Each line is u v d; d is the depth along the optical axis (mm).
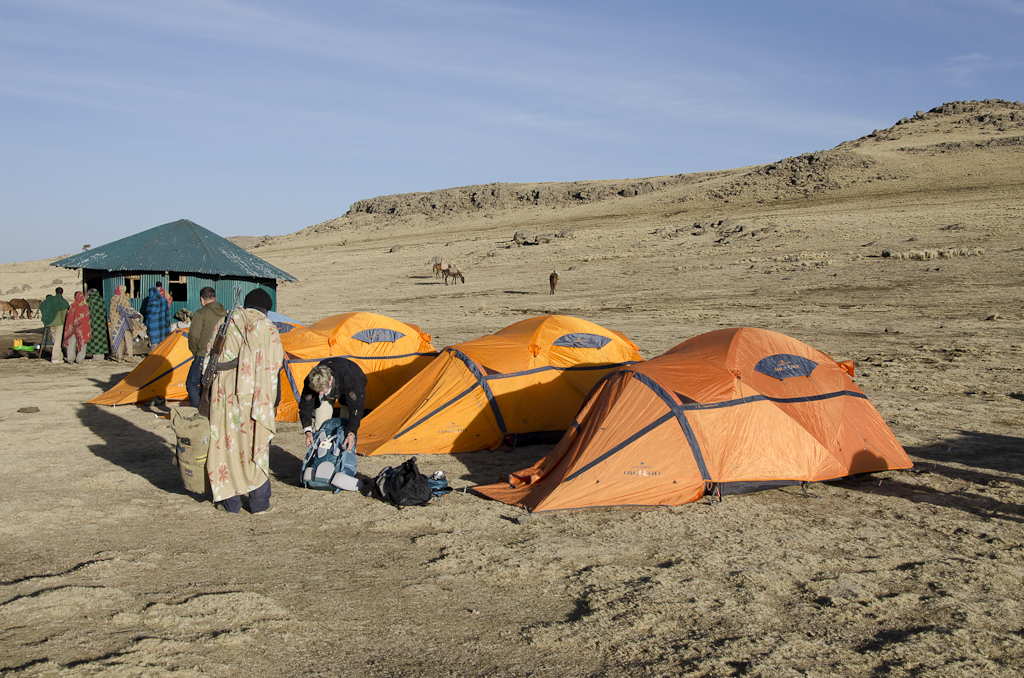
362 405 6836
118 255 18234
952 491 6684
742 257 41500
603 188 121375
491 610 4312
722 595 4500
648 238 57156
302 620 4129
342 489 6641
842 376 7547
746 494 6602
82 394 12070
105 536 5441
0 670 3492
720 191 94500
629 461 6426
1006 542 5406
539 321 9461
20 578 4648
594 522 5859
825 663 3715
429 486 6398
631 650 3838
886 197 74375
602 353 9234
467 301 34781
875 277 30547
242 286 19406
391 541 5441
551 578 4793
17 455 7898
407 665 3680
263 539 5434
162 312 16281
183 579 4668
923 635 3988
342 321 10742
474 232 94500
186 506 6188
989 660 3754
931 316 21812
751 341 7363
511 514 6086
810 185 88438
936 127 129000
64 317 16297
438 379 8828
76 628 3959
